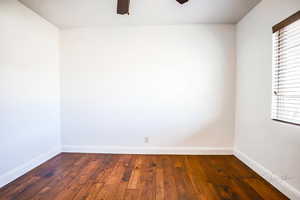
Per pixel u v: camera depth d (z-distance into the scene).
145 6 2.42
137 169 2.50
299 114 1.77
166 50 3.07
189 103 3.09
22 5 2.33
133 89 3.12
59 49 3.14
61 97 3.17
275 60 2.07
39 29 2.66
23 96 2.36
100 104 3.15
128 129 3.15
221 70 3.04
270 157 2.11
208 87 3.06
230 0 2.27
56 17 2.73
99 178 2.23
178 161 2.79
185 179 2.21
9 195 1.86
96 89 3.15
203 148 3.10
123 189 1.98
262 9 2.26
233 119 3.06
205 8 2.47
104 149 3.17
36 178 2.22
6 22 2.09
